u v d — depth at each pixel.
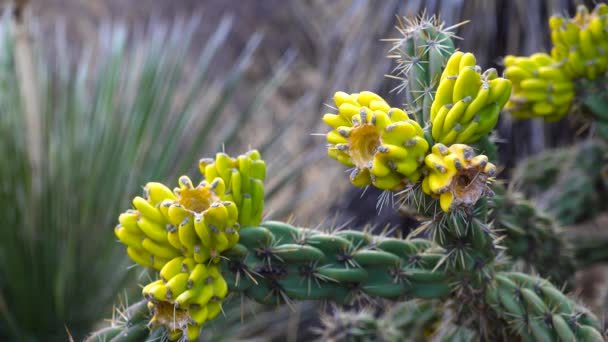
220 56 3.91
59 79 2.39
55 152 2.23
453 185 0.81
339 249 0.97
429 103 0.91
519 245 1.21
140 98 2.29
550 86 1.21
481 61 2.47
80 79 2.44
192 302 0.83
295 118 2.71
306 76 3.73
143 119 2.26
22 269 2.03
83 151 2.21
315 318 2.34
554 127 2.34
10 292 2.04
